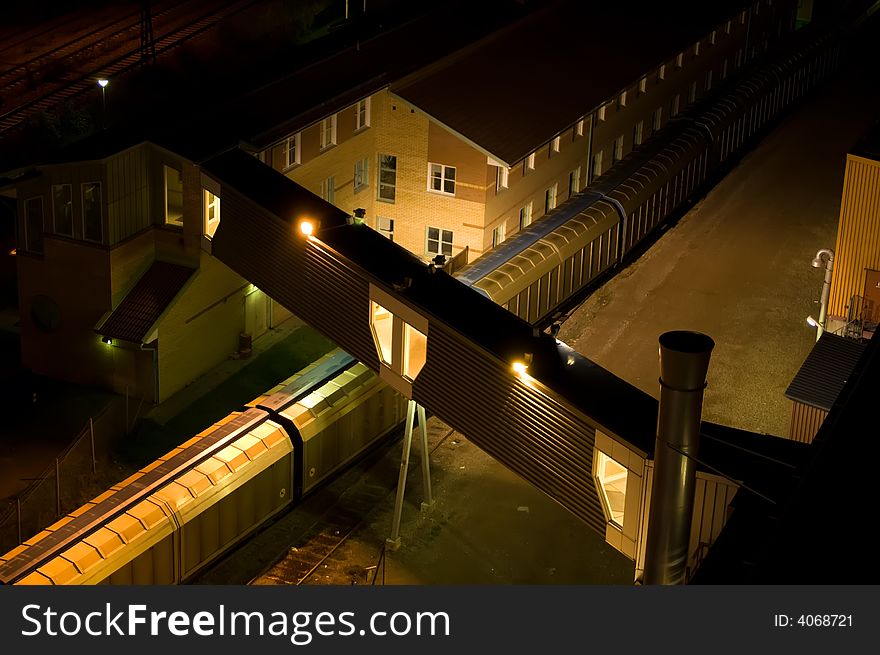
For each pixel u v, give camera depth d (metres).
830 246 65.88
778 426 48.81
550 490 34.66
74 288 51.62
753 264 63.41
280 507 42.22
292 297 43.59
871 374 34.12
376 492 43.81
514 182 59.59
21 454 47.94
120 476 46.72
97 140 51.59
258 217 44.97
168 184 51.41
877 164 45.94
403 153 59.16
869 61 99.31
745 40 85.81
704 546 32.84
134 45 85.94
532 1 72.69
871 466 29.22
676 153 68.00
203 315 52.44
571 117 61.69
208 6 93.62
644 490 32.00
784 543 26.25
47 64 81.75
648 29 74.31
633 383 52.00
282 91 57.47
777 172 76.19
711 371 52.78
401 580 39.09
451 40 65.50
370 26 69.38
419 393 38.12
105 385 52.31
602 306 58.47
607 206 60.59
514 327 36.53
